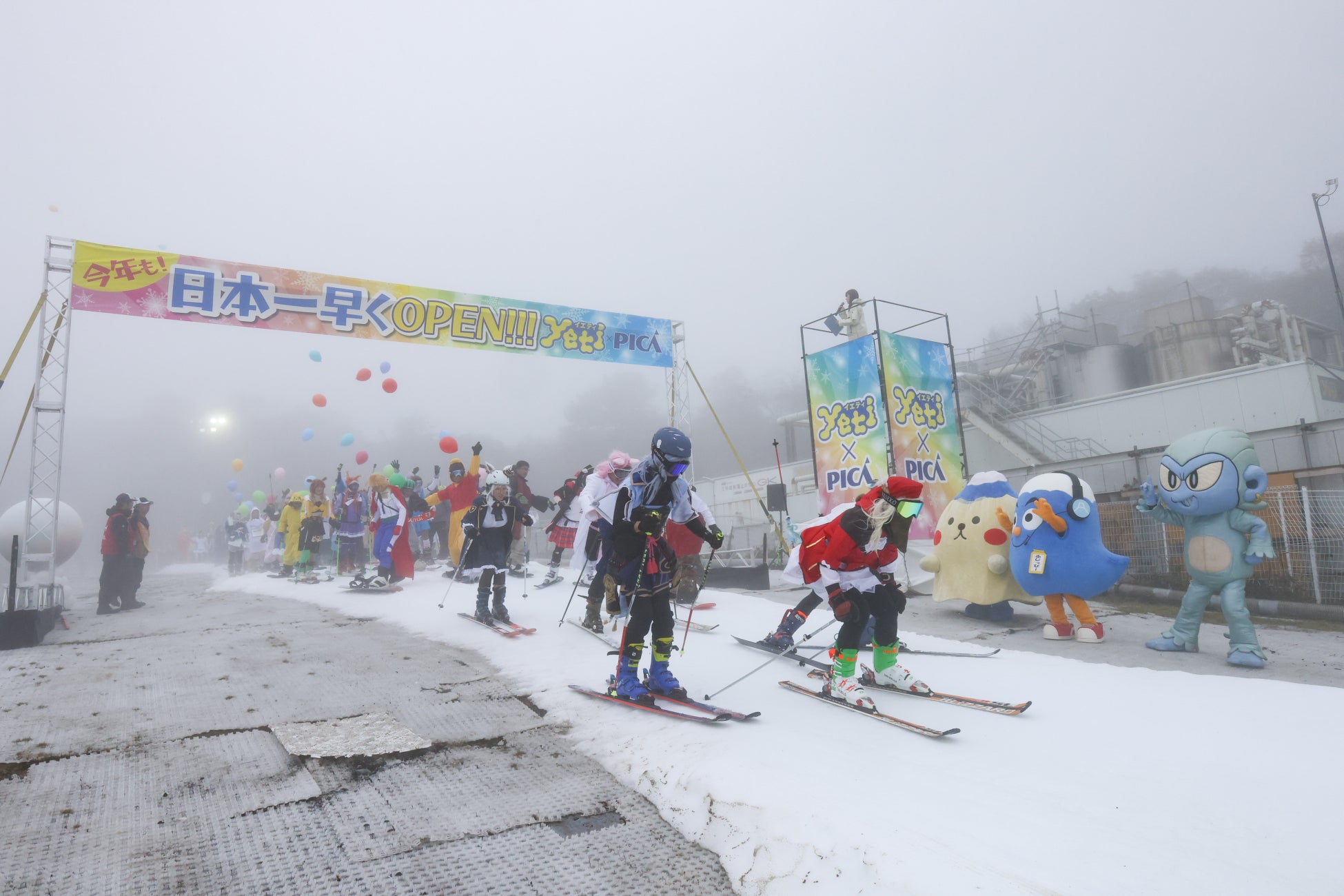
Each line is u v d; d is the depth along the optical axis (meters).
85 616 9.18
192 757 3.44
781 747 3.38
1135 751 3.27
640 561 4.32
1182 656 5.62
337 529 13.27
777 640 5.56
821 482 11.75
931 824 2.49
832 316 12.24
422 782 3.19
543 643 6.11
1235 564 5.32
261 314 9.73
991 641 6.45
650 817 2.89
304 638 6.70
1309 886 2.10
